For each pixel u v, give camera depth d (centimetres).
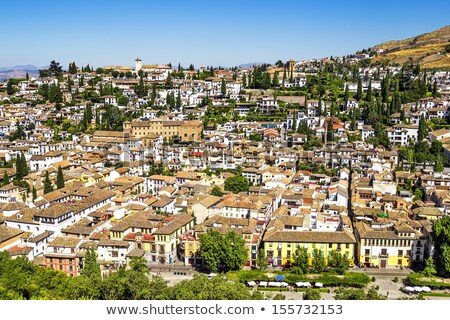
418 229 16862
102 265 15788
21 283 10525
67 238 16100
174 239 17062
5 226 17075
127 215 19400
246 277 14775
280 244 16125
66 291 10831
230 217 18000
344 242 16062
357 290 12150
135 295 11131
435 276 14925
